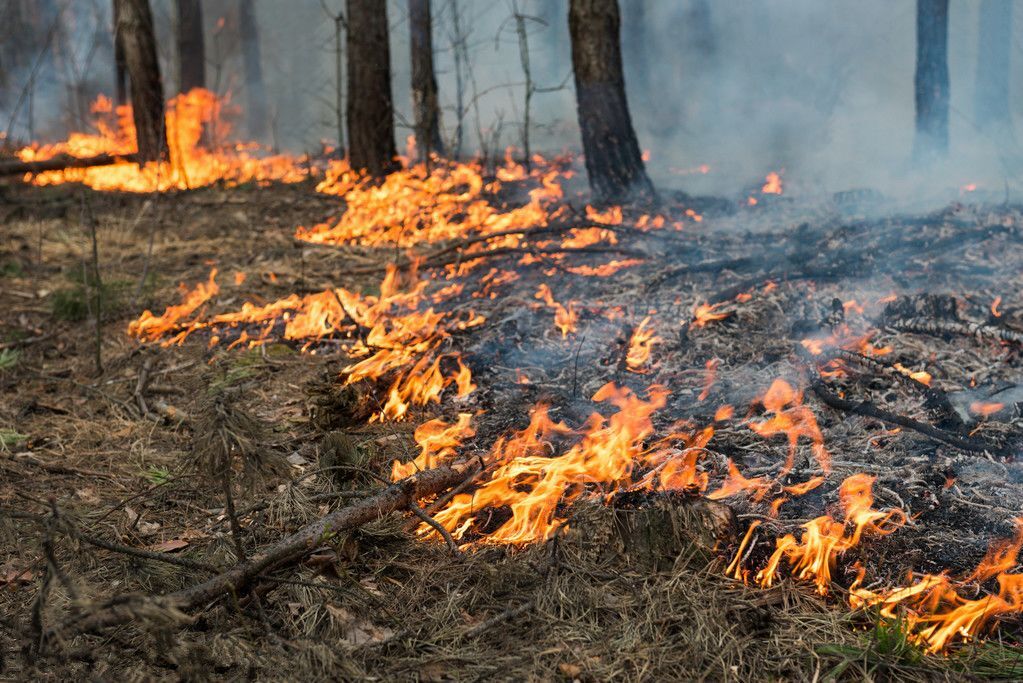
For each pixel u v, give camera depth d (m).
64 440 4.34
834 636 2.68
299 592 2.88
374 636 2.74
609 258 6.89
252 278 7.15
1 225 9.20
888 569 2.98
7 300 6.70
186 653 2.48
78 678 2.54
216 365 5.28
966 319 4.96
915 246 6.31
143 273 6.95
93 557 3.17
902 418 3.76
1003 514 3.19
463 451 3.95
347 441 3.68
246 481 2.75
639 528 3.06
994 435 3.77
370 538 3.17
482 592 2.91
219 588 2.74
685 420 4.07
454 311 5.87
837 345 4.80
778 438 3.83
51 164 11.65
